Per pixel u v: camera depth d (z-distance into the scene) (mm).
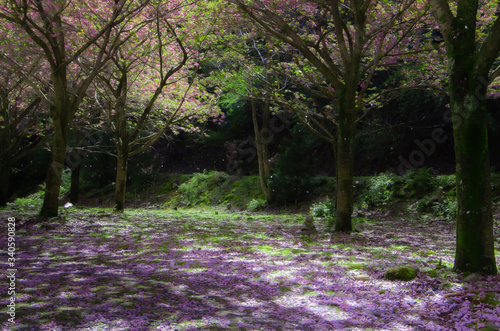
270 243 8734
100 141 24484
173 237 9625
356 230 10898
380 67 13555
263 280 5465
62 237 9438
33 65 12297
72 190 23578
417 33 12914
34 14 11797
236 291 4988
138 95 17219
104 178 26188
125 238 9398
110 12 12164
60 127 12062
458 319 3873
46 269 6039
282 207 19672
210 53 15555
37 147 17859
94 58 14102
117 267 6285
